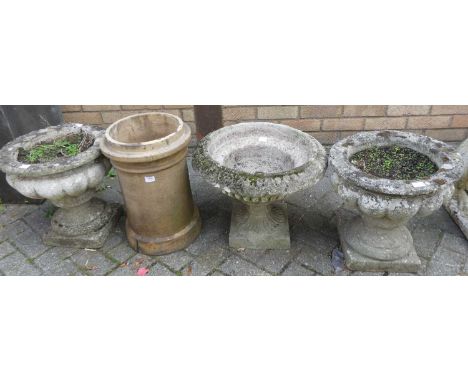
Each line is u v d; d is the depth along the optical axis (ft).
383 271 9.21
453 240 9.96
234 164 9.98
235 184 7.80
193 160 8.78
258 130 10.02
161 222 9.39
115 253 9.98
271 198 7.84
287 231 9.87
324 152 8.84
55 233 10.19
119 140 9.25
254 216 9.80
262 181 7.72
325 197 11.63
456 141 13.37
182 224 9.82
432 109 12.65
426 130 13.15
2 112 10.62
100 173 9.28
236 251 9.88
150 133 9.71
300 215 10.99
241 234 9.82
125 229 10.65
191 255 9.82
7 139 11.06
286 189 7.74
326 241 10.11
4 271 9.54
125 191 8.99
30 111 10.79
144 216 9.27
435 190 7.44
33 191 8.71
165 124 9.48
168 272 9.42
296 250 9.86
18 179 8.74
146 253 9.81
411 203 7.56
